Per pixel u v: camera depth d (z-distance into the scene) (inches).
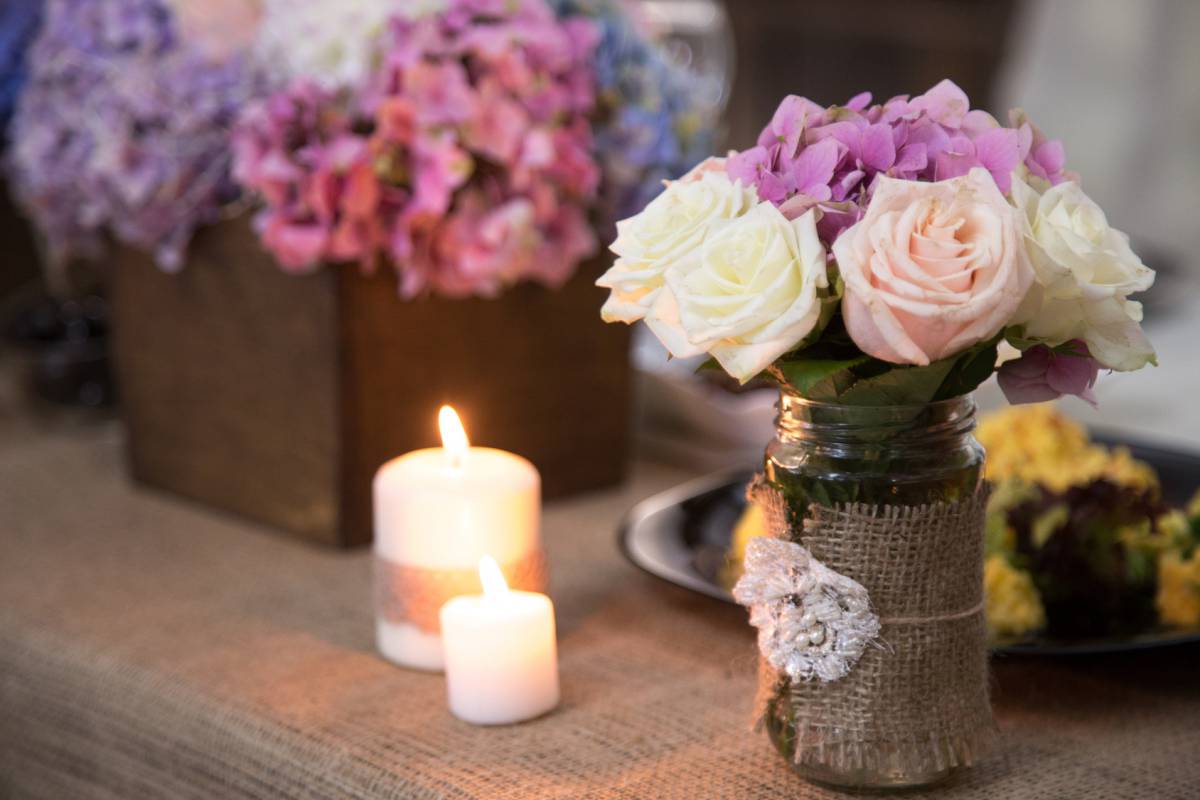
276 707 46.9
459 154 51.7
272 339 55.2
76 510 58.9
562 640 50.0
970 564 42.7
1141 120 136.1
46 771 50.8
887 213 39.9
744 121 123.1
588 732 45.7
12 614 51.8
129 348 59.6
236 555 55.4
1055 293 40.4
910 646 42.4
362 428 54.7
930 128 41.3
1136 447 55.6
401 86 51.8
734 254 40.3
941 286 39.4
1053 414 53.2
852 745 42.6
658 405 63.1
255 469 56.9
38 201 59.7
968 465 42.4
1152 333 77.0
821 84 123.5
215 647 49.8
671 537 52.7
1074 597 48.3
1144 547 48.7
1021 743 45.1
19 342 66.4
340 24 52.4
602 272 58.0
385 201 52.6
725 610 51.1
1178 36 132.9
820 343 41.0
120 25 55.3
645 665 48.6
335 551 55.4
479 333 56.1
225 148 54.7
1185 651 46.8
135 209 55.8
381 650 49.3
